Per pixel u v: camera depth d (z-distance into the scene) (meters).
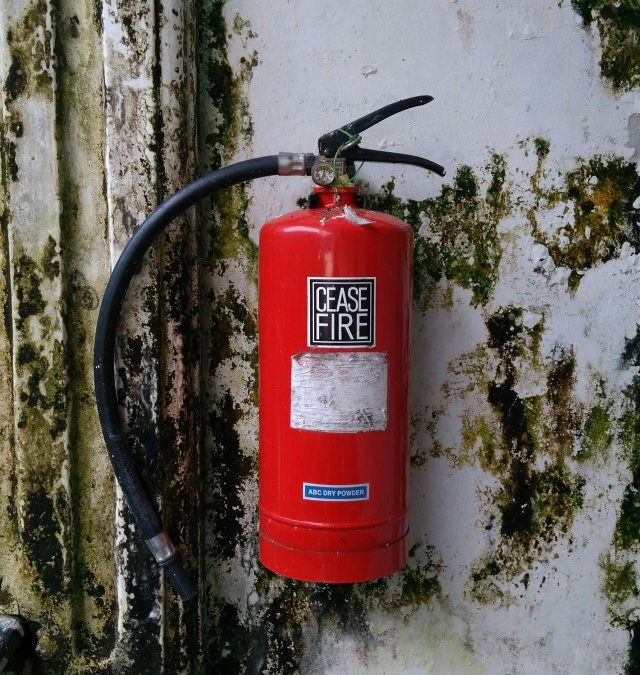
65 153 0.84
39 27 0.81
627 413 0.94
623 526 0.95
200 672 0.92
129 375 0.83
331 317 0.72
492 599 0.95
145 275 0.82
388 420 0.75
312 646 0.95
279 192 0.89
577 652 0.96
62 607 0.87
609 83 0.89
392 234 0.73
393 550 0.78
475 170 0.89
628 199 0.91
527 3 0.88
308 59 0.87
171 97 0.82
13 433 0.88
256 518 0.93
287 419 0.75
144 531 0.81
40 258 0.84
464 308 0.91
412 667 0.96
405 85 0.88
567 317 0.92
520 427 0.93
